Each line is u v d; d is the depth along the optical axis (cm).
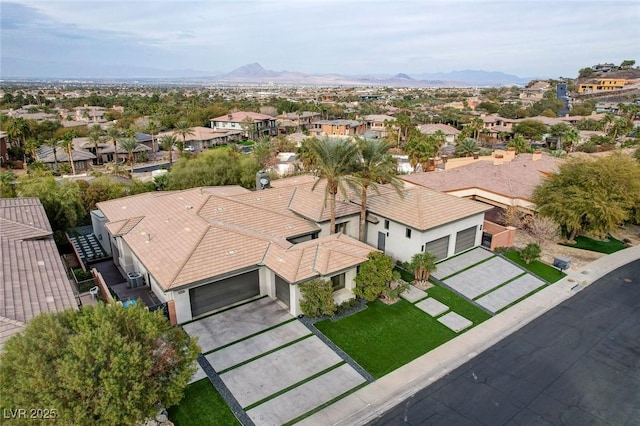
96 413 1191
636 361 1931
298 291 2192
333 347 1984
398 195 3156
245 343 2005
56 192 3381
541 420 1574
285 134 11794
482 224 3180
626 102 16125
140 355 1288
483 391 1722
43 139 8450
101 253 3203
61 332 1273
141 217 2916
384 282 2330
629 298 2517
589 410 1628
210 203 2916
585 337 2112
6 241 2303
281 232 2753
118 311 1370
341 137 2694
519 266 2900
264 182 3606
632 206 3259
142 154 8000
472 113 14612
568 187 3284
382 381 1769
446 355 1950
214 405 1619
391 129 9450
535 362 1911
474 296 2489
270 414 1580
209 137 9206
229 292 2323
